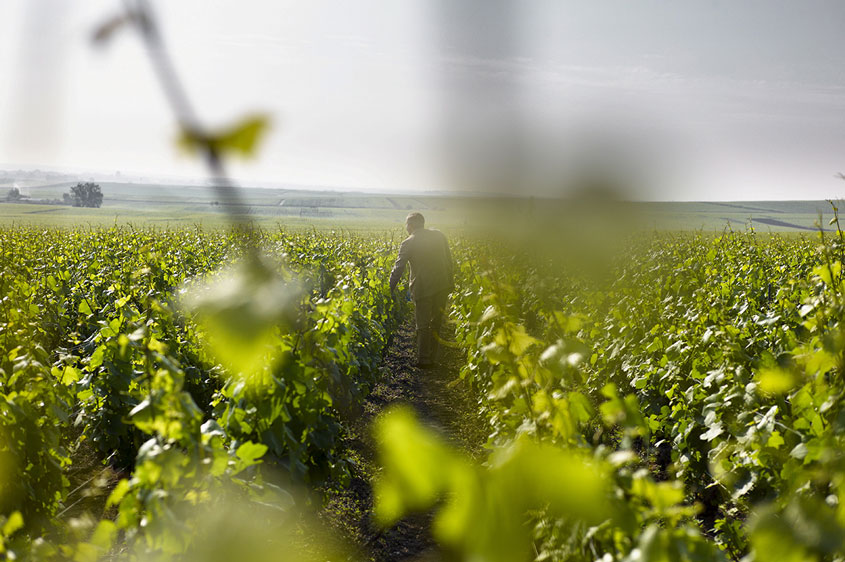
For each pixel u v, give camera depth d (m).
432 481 0.58
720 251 14.91
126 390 5.82
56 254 16.09
